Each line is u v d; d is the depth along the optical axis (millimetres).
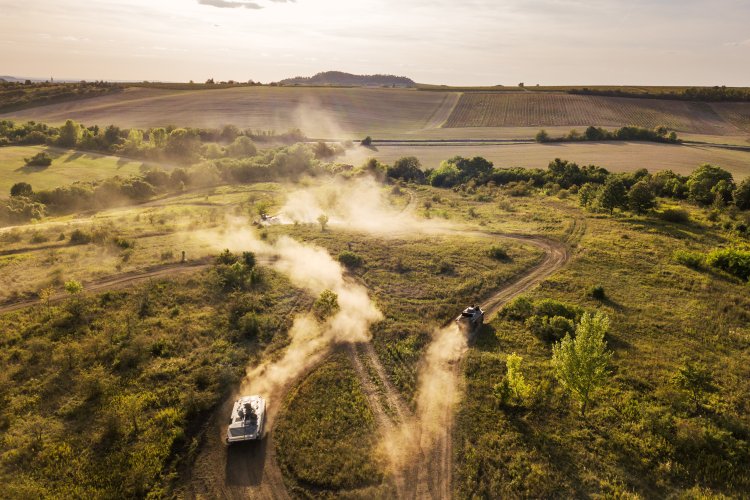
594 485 19828
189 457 21781
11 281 37938
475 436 23000
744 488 19656
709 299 38188
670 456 21438
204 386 26594
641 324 34125
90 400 24766
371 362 29766
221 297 37031
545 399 25531
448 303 38469
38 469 20375
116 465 20641
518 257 48844
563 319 33031
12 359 27672
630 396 25859
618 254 48844
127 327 31375
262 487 20141
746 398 25688
